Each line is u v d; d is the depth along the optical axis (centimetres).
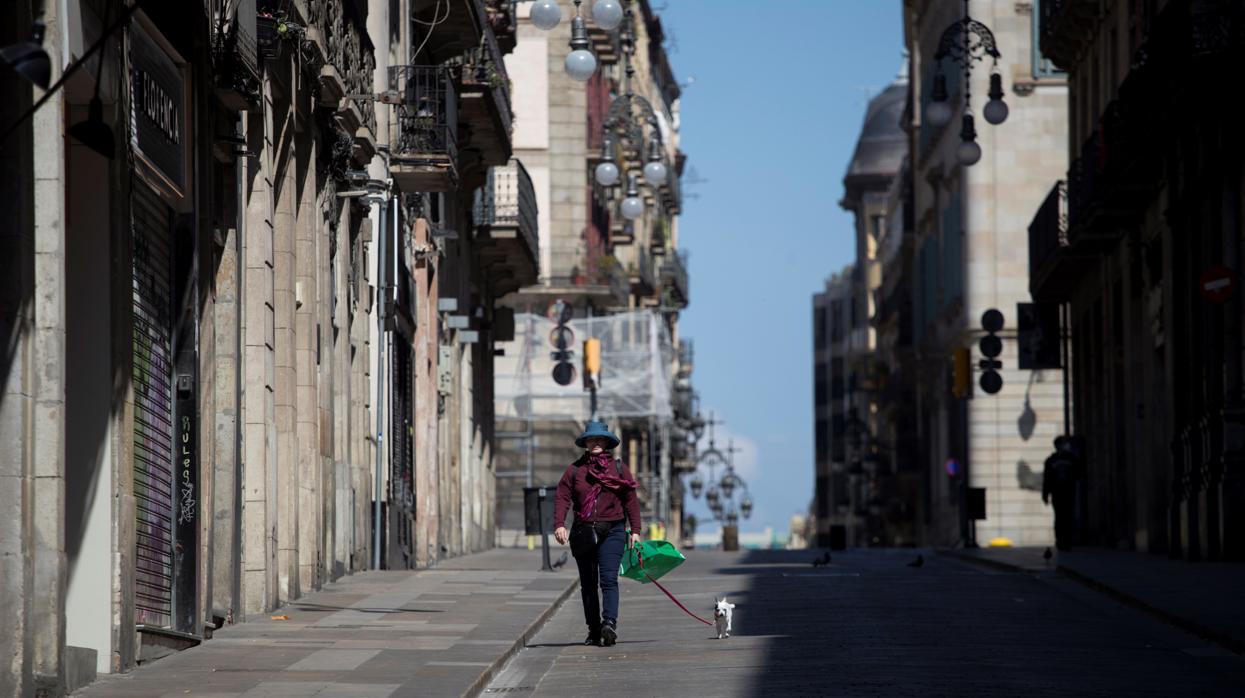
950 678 2295
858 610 3397
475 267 7638
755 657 2569
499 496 9881
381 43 5006
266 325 3200
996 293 10344
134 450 2423
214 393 2845
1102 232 7012
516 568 5178
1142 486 6669
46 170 1972
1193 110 5472
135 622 2377
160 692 2086
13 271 1884
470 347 7400
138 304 2447
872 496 16750
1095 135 6725
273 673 2273
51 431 1972
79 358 2236
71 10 2030
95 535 2239
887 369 16375
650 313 9912
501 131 6469
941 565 5847
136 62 2372
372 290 4934
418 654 2503
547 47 10544
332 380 4009
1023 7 10369
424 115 5066
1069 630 3017
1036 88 10362
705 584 4378
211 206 2825
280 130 3419
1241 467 5153
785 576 4759
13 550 1880
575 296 10425
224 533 2953
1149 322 6519
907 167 13962
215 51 2855
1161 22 5338
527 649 2758
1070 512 6662
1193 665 2491
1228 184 5225
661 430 11456
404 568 5309
